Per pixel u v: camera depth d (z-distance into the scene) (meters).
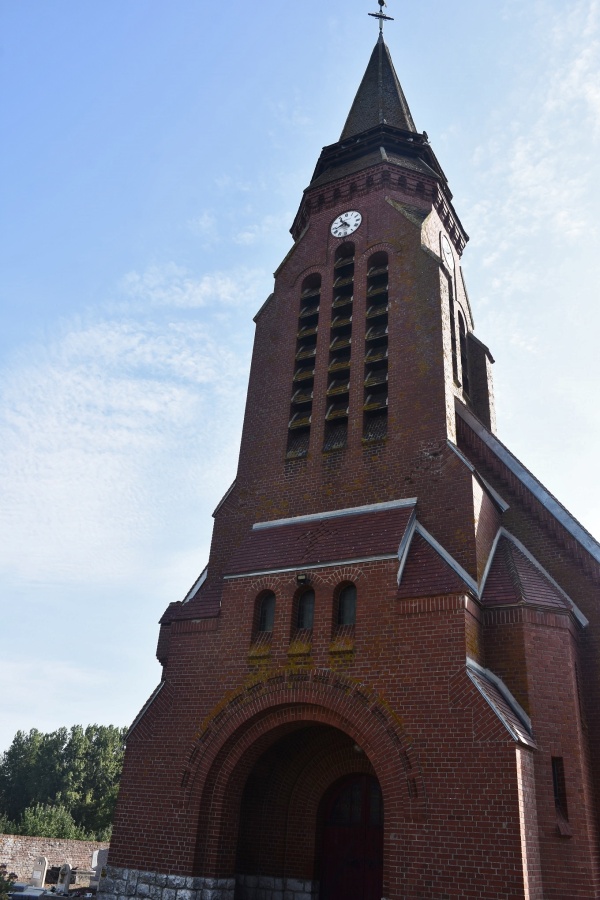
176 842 18.55
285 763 21.48
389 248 27.17
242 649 20.25
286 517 23.59
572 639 19.12
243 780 19.81
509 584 19.42
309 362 27.08
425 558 19.23
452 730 16.20
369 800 20.67
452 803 15.51
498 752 15.48
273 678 19.27
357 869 19.95
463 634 17.11
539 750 16.97
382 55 38.31
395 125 34.09
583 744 17.91
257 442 26.05
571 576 21.09
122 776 20.27
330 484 23.41
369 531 20.61
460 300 31.84
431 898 14.88
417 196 29.94
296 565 20.55
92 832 87.00
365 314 26.25
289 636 19.66
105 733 110.50
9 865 44.84
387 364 24.78
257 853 20.77
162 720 20.55
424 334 24.33
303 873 20.16
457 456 21.30
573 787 16.77
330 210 30.20
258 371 27.77
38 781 103.38
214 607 21.83
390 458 22.66
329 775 21.00
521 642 18.22
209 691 20.20
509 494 23.09
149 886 18.28
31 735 111.62
